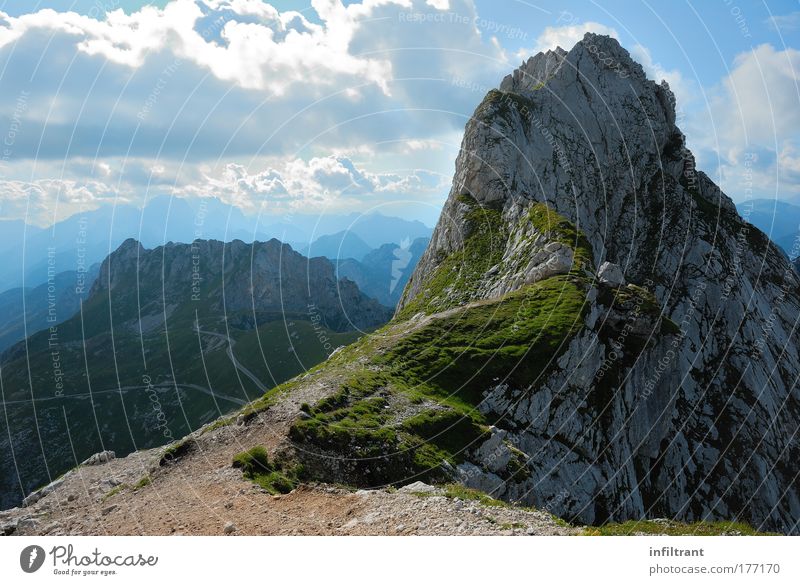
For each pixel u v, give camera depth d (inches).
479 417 1740.9
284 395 1628.9
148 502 995.3
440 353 2106.3
